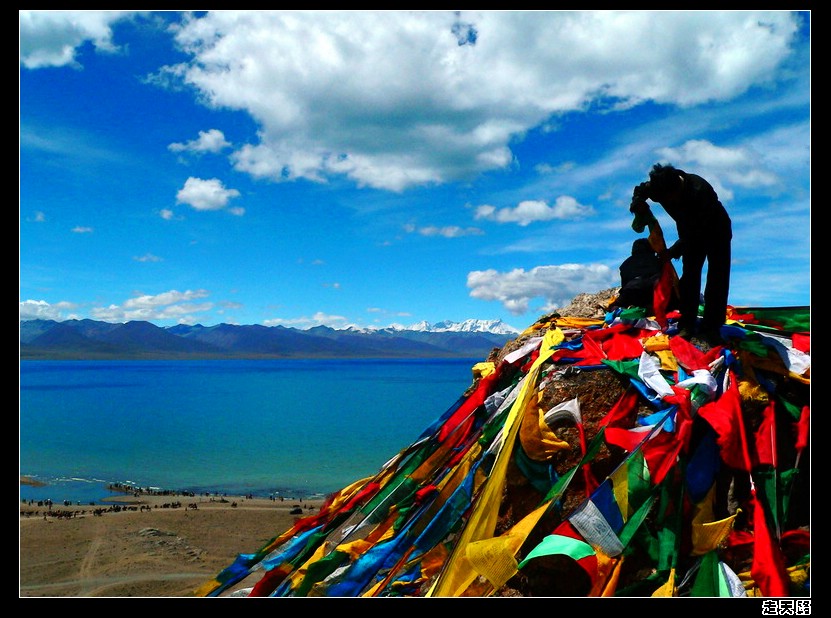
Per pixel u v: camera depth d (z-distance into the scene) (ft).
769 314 24.66
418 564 19.03
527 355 23.73
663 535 16.75
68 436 264.11
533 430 19.31
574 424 19.27
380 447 216.95
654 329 22.07
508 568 16.03
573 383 20.10
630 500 16.72
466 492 19.06
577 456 18.89
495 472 18.04
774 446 18.30
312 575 20.11
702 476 17.80
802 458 18.45
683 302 21.38
